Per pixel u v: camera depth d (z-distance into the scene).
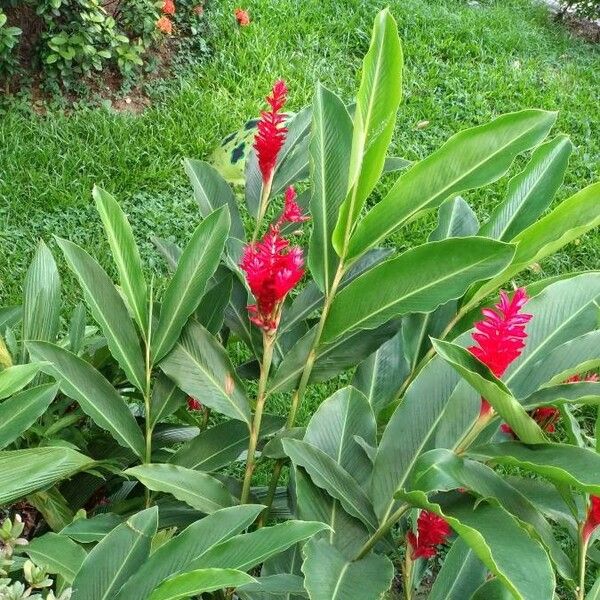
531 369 1.09
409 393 1.17
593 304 1.16
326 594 0.97
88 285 1.31
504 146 1.14
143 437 1.36
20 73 3.24
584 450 0.96
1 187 2.84
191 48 3.73
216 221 1.33
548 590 0.85
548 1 5.55
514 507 1.00
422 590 1.89
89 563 1.03
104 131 3.15
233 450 1.39
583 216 1.15
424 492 0.93
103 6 3.41
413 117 3.68
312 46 3.97
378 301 1.18
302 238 2.71
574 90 4.22
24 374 1.14
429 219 3.07
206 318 1.41
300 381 1.31
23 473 1.08
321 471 1.12
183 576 0.87
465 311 1.36
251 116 3.40
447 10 4.69
